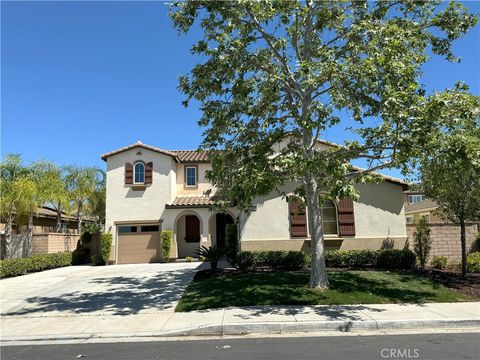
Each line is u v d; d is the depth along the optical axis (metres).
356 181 11.45
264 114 12.68
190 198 24.17
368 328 8.48
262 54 11.58
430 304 10.23
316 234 11.78
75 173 29.73
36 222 28.88
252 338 7.96
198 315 9.54
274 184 10.59
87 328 8.99
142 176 23.84
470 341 7.33
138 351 7.21
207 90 11.60
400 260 15.54
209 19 11.27
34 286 15.32
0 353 7.42
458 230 17.27
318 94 11.75
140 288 13.59
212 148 12.80
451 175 13.05
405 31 10.40
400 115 9.09
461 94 9.52
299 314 9.22
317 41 12.41
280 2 11.08
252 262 15.65
